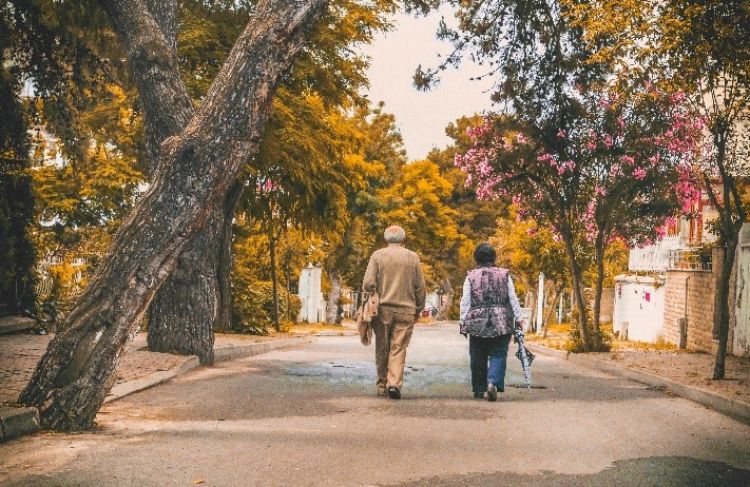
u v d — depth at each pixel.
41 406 7.07
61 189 24.81
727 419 9.35
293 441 6.80
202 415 8.13
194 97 17.89
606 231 20.73
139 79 9.68
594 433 7.71
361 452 6.44
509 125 19.23
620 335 33.75
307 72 18.28
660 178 19.39
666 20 11.08
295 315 42.53
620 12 11.36
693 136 18.50
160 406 8.66
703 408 10.28
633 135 18.86
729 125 12.78
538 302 40.06
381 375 10.25
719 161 12.80
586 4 11.70
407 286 10.15
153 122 9.80
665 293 27.44
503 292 10.19
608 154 19.28
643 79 12.36
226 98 7.38
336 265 47.59
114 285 7.27
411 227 50.84
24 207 16.83
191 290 13.75
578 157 19.58
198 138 7.32
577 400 10.45
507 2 14.44
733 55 11.48
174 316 13.70
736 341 19.34
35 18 13.36
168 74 9.66
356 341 27.17
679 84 12.29
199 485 5.23
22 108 15.27
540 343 26.62
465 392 10.87
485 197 21.14
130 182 25.91
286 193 22.77
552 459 6.37
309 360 15.81
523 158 19.84
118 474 5.42
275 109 17.75
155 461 5.85
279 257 36.75
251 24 7.54
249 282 24.91
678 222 28.05
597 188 19.75
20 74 14.36
